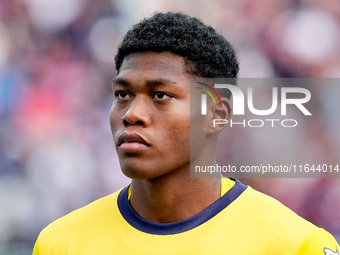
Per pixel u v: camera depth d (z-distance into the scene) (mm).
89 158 23297
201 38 5594
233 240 5703
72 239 6176
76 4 24703
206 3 24859
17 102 23688
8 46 24297
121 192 6426
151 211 5887
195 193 5812
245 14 24844
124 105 5504
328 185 22469
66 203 22797
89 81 24203
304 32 24703
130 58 5535
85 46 24562
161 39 5438
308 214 22375
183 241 5703
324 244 5859
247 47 24656
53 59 24328
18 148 23188
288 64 24516
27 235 22172
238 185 6234
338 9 24953
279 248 5656
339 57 24609
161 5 24859
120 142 5418
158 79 5309
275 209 6020
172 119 5344
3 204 22250
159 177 5699
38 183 22844
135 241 5832
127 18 24797
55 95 23891
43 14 24641
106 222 6172
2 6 24469
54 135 23406
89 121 23781
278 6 24906
